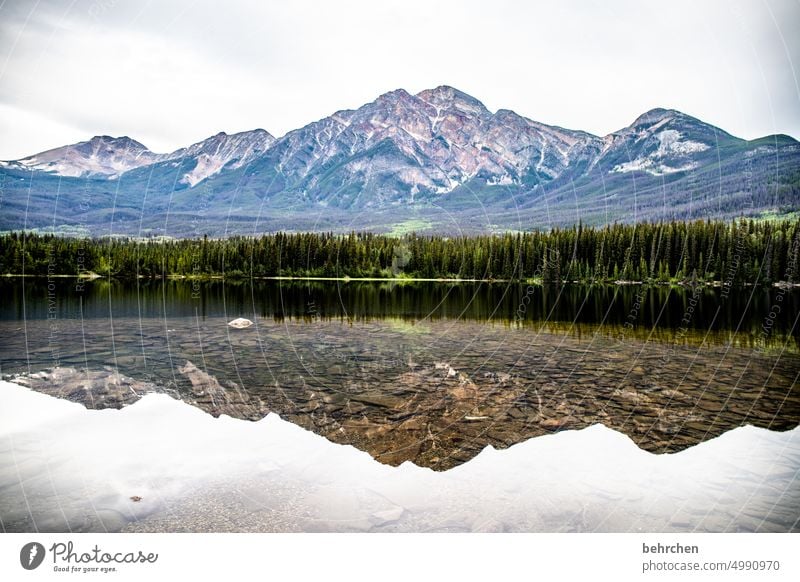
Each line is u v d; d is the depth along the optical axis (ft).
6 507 13.07
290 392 24.31
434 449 17.44
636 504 13.93
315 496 14.11
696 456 16.94
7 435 17.76
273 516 13.08
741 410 22.16
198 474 14.70
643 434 19.29
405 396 23.73
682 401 23.72
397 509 13.34
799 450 17.22
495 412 21.79
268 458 16.29
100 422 19.22
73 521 12.62
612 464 16.25
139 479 14.44
